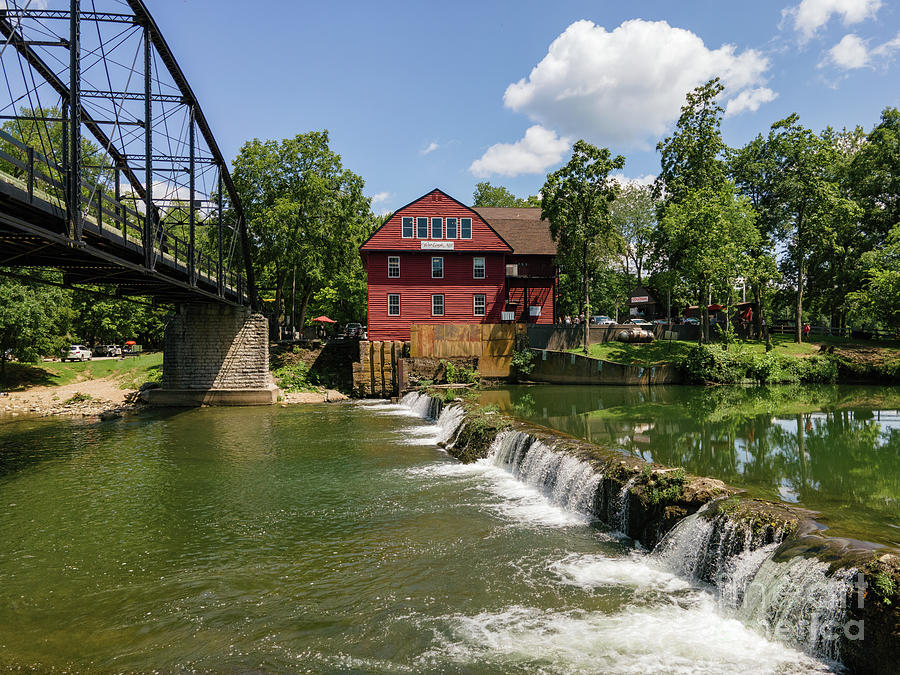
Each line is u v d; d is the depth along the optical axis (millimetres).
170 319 36719
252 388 36500
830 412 24000
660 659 7113
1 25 15656
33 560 10992
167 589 9617
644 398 29859
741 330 47531
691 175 44094
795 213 44969
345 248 48125
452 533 11922
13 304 39406
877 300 38938
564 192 41969
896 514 10117
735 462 14594
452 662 7223
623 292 75750
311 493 15305
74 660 7504
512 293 47906
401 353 40406
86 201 16500
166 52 24141
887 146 45375
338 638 7914
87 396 38469
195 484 16516
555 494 14234
